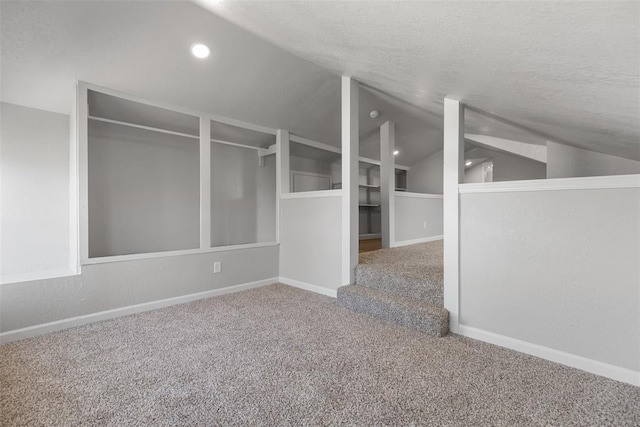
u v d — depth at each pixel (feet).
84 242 8.77
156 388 5.65
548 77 4.99
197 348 7.22
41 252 9.82
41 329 8.00
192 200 14.38
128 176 12.44
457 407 5.11
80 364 6.48
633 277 5.73
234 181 16.49
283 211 13.51
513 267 7.14
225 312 9.70
